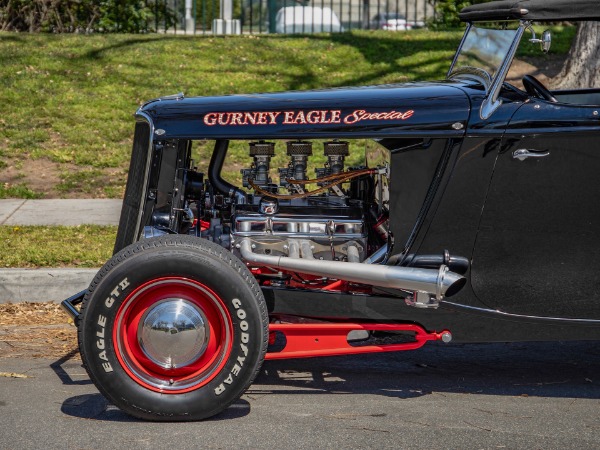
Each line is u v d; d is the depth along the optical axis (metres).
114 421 4.12
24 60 12.57
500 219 4.23
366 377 4.90
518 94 4.33
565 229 4.23
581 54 10.07
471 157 4.17
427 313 4.32
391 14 22.94
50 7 15.09
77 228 7.76
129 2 15.09
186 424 4.08
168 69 12.49
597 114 4.10
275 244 4.52
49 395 4.52
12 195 9.07
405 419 4.19
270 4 17.45
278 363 5.16
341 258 4.55
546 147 4.14
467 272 4.28
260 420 4.15
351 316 4.36
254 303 3.98
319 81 12.12
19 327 5.80
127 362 4.02
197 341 4.02
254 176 4.85
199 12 20.11
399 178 4.25
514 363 5.23
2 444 3.83
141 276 3.94
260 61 12.92
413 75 12.25
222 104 4.33
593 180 4.17
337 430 4.02
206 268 3.94
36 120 10.93
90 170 9.83
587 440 3.92
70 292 6.35
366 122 4.21
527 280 4.29
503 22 4.40
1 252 6.88
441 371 5.04
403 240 4.28
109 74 12.30
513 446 3.84
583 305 4.31
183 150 4.48
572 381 4.88
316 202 4.75
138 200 4.44
